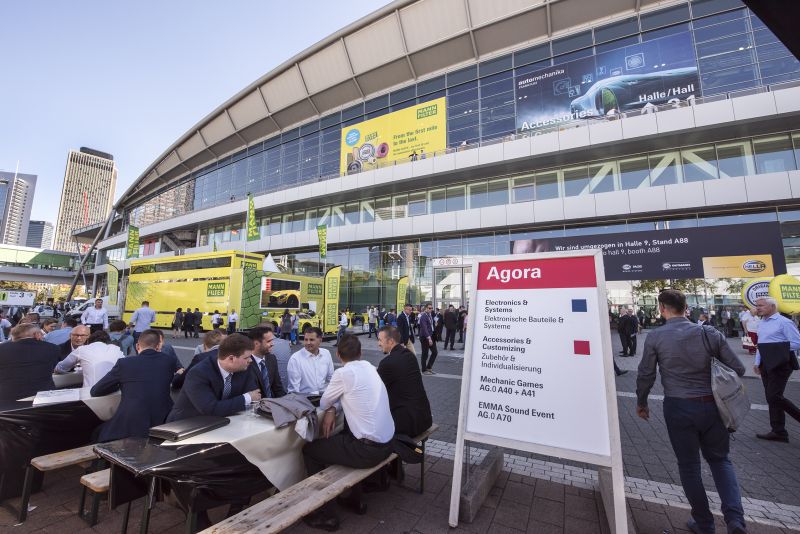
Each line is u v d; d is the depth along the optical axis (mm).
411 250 24078
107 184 184500
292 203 28734
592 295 2717
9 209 198375
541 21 21750
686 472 2590
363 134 27625
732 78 17375
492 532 2654
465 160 21391
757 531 2697
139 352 3529
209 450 2348
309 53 28328
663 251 14352
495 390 2836
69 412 3344
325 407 3096
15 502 3053
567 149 18703
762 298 4938
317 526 2676
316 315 19594
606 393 2494
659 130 16953
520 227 20656
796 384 8070
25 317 6691
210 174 39812
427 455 4184
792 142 16047
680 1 18906
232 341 3070
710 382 2584
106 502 3094
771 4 1724
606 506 2807
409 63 25594
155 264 21969
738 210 16391
